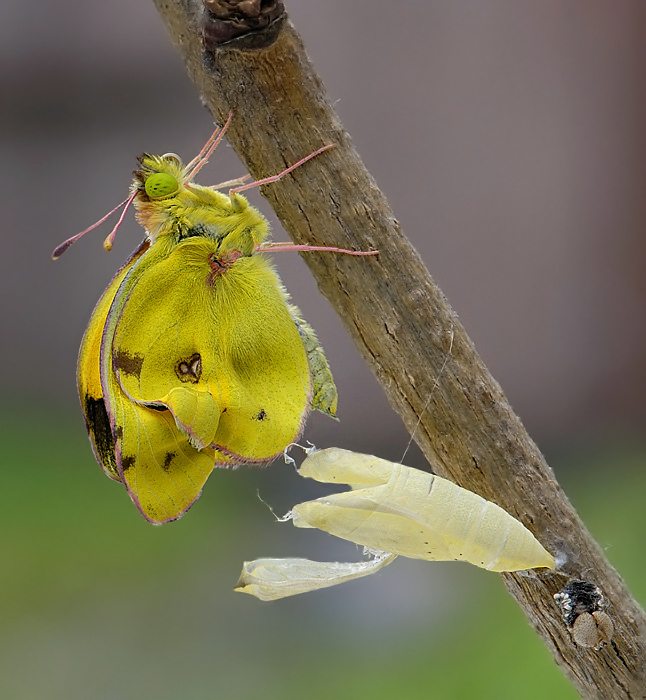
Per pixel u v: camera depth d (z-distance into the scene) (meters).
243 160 0.25
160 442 0.26
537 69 0.49
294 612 0.35
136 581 0.38
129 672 0.31
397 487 0.24
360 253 0.25
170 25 0.25
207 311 0.26
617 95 0.49
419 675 0.31
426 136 0.49
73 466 0.48
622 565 0.34
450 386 0.25
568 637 0.25
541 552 0.24
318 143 0.25
